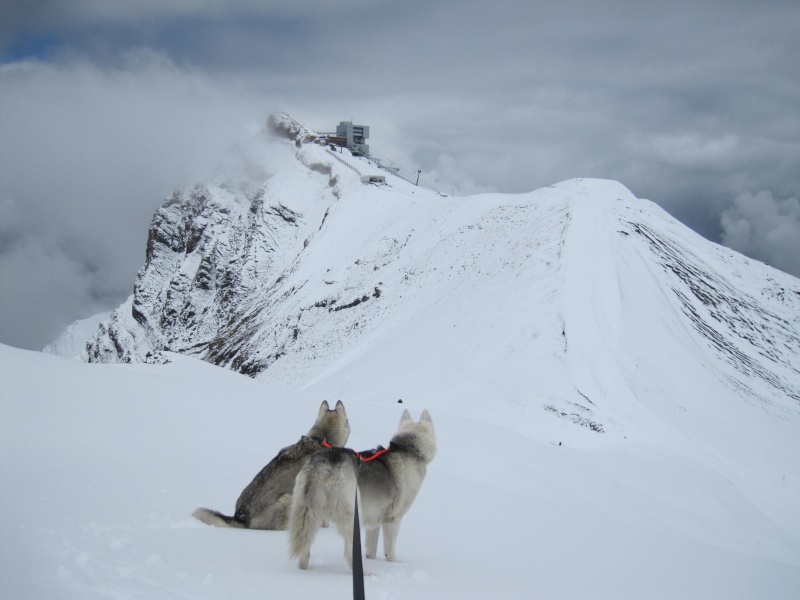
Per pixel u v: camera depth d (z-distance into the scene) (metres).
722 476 29.36
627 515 17.50
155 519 7.31
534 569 7.29
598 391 40.88
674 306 57.50
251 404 14.99
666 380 45.41
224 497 8.67
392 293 95.06
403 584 5.93
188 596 4.71
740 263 76.19
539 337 49.62
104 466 9.45
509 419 38.25
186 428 12.40
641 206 83.50
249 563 6.02
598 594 6.34
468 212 104.06
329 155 193.12
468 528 9.09
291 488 7.63
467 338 55.12
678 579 7.64
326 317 106.38
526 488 16.75
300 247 173.62
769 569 9.22
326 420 7.99
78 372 14.29
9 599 4.23
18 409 11.67
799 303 69.56
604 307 54.03
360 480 6.57
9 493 7.56
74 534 6.21
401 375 53.09
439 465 16.66
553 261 63.88
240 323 153.00
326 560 6.54
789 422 43.00
